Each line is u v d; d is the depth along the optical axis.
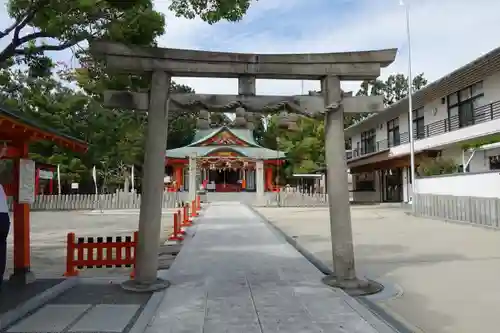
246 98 6.75
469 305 5.62
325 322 4.88
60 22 6.94
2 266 4.91
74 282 6.81
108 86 9.80
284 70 6.71
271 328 4.68
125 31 8.08
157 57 6.50
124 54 6.41
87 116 17.83
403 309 5.50
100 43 6.34
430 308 5.52
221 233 14.09
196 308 5.45
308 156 36.19
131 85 9.61
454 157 23.72
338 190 6.69
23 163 6.55
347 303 5.64
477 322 4.96
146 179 6.56
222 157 39.12
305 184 45.38
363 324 4.80
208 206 29.92
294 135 36.88
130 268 8.34
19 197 6.48
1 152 6.16
